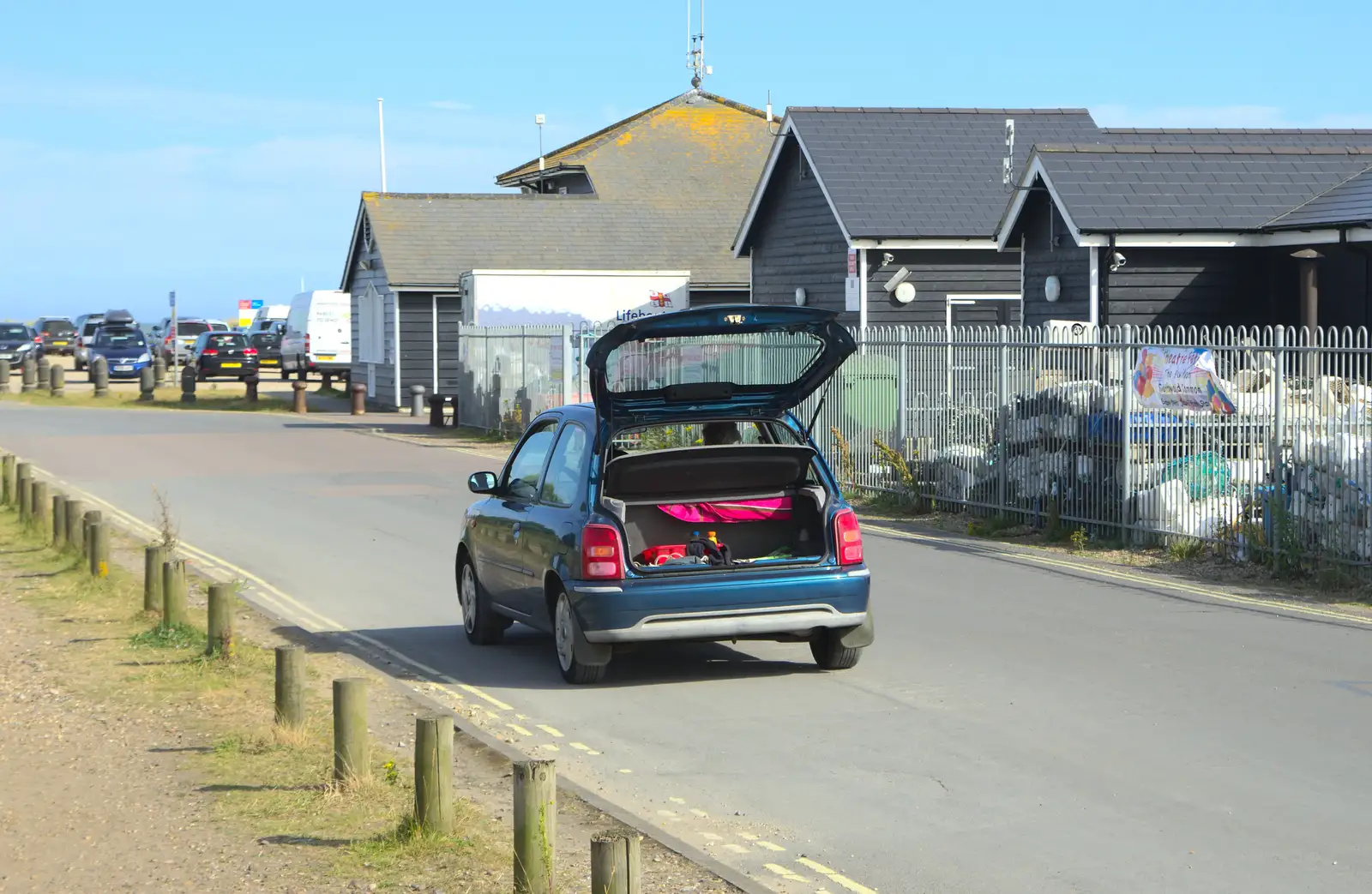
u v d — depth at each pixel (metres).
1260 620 14.03
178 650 12.82
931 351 22.75
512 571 12.53
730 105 69.62
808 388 12.21
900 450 23.55
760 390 12.09
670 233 50.81
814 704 10.92
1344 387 16.16
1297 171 29.14
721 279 48.00
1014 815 8.23
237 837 7.80
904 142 37.22
